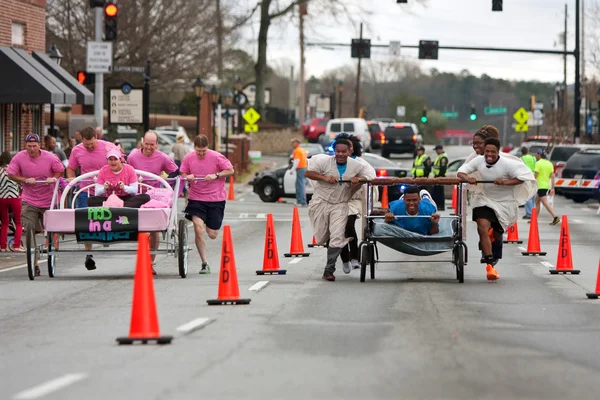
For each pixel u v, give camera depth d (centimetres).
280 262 4259
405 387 1855
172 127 13412
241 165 12338
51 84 6806
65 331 2542
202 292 3253
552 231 6172
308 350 2219
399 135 15638
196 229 3794
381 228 3506
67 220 3541
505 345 2319
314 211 3547
